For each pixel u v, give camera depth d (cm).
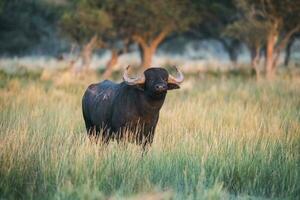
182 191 3048
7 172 2969
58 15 14375
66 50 18612
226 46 14950
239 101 6272
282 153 3416
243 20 11269
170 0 11294
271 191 3091
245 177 3203
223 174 3241
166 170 3225
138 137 3688
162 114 4916
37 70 11881
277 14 10812
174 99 6600
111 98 3866
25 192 2903
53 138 3688
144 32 11794
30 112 5059
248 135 3847
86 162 3130
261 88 7794
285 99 6481
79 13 10944
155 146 3541
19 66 12950
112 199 2736
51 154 3152
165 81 3600
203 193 2833
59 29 11738
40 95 6512
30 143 3409
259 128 4112
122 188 2950
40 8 16062
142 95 3634
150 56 12244
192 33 14562
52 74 10175
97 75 11519
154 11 11219
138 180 3041
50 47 19638
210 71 12694
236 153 3397
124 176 3058
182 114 4781
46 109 5341
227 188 3150
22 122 4291
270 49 10875
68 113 5162
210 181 3072
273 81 8775
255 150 3509
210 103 6147
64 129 4206
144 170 3162
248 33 10881
